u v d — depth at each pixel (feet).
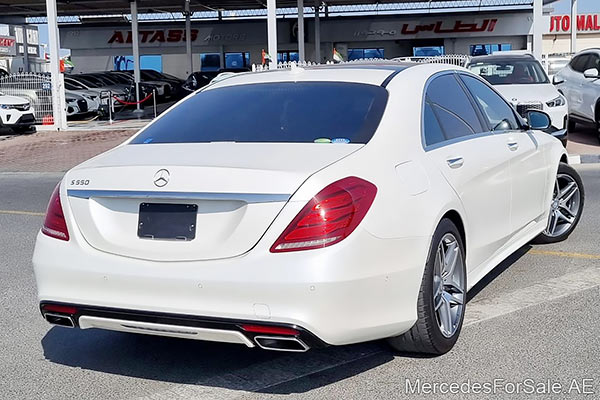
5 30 174.19
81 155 56.18
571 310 17.33
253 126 14.92
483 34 128.67
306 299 11.86
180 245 12.67
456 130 16.57
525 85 44.70
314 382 13.88
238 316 12.14
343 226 12.17
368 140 13.83
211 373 14.49
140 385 14.02
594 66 52.08
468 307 17.72
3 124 68.59
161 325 12.73
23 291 20.62
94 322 13.33
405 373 14.08
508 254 18.90
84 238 13.43
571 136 55.26
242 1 119.85
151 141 15.20
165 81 121.80
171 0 117.60
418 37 130.93
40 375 14.62
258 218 12.21
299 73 16.83
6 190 40.96
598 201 31.04
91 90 92.32
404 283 13.11
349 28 132.36
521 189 19.16
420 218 13.52
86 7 123.03
